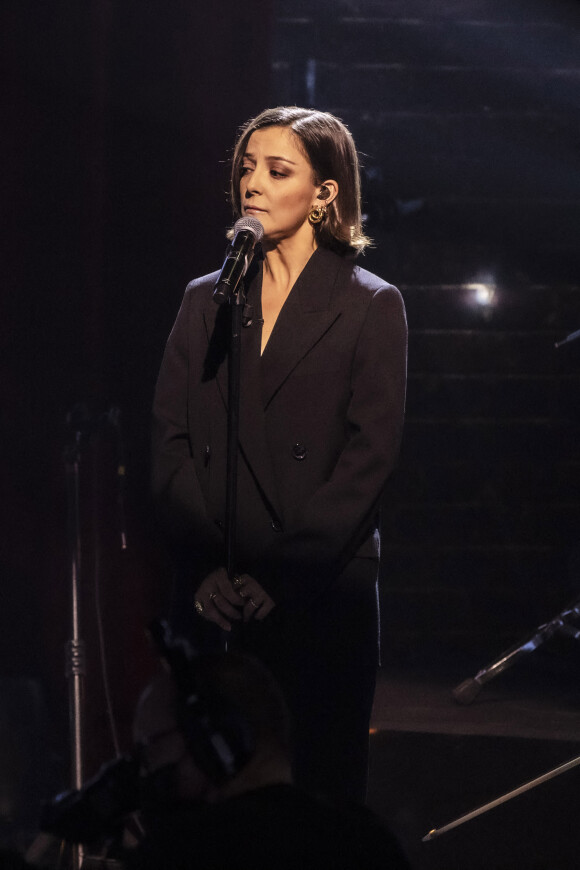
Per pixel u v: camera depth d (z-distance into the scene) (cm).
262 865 413
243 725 420
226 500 627
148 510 1006
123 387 1018
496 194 1476
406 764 938
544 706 1066
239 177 690
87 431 906
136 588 1002
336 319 646
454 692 1076
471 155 1473
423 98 1474
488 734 930
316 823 424
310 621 626
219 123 1034
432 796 936
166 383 679
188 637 643
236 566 637
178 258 1025
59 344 1017
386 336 646
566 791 914
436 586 1437
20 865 442
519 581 1437
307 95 1461
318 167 662
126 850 433
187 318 681
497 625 1429
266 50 1041
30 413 1016
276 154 655
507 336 1460
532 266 1467
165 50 1028
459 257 1470
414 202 1470
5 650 1017
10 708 964
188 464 655
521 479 1448
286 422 637
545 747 922
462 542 1441
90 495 1006
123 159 1027
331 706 628
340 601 629
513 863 920
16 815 941
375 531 651
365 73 1470
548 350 1458
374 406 636
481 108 1474
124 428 1013
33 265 1017
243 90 1035
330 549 611
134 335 1020
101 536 1008
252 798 427
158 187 1027
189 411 665
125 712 998
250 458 634
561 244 1467
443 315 1463
